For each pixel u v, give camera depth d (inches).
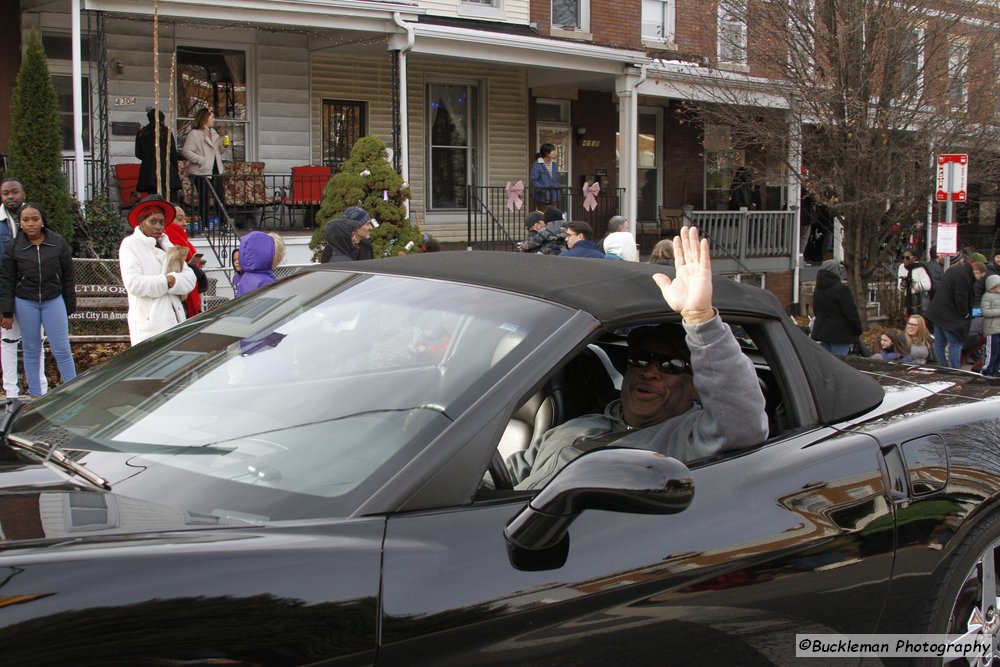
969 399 134.5
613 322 98.4
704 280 101.7
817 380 118.5
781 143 585.3
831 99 542.6
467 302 103.6
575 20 682.2
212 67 542.0
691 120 644.1
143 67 514.9
